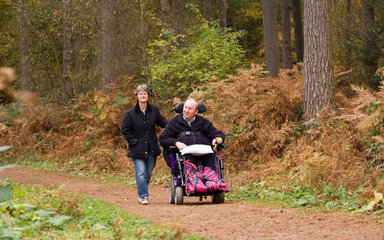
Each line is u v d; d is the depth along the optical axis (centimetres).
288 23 3095
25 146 2623
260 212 1054
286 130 1658
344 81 2500
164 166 1831
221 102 1866
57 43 3616
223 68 2358
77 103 2683
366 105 1488
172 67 2375
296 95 1738
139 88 1288
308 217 981
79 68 3272
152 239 731
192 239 763
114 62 2609
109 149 2173
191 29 2623
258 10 4469
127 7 2708
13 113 2608
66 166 2212
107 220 926
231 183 1466
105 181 1841
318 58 1658
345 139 1434
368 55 2439
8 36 3934
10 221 751
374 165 1335
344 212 1048
